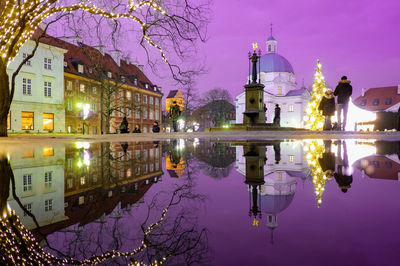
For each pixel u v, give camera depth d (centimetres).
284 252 61
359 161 250
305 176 172
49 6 1139
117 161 298
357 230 73
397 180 151
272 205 105
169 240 75
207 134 1493
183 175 194
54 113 3606
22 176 196
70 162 292
